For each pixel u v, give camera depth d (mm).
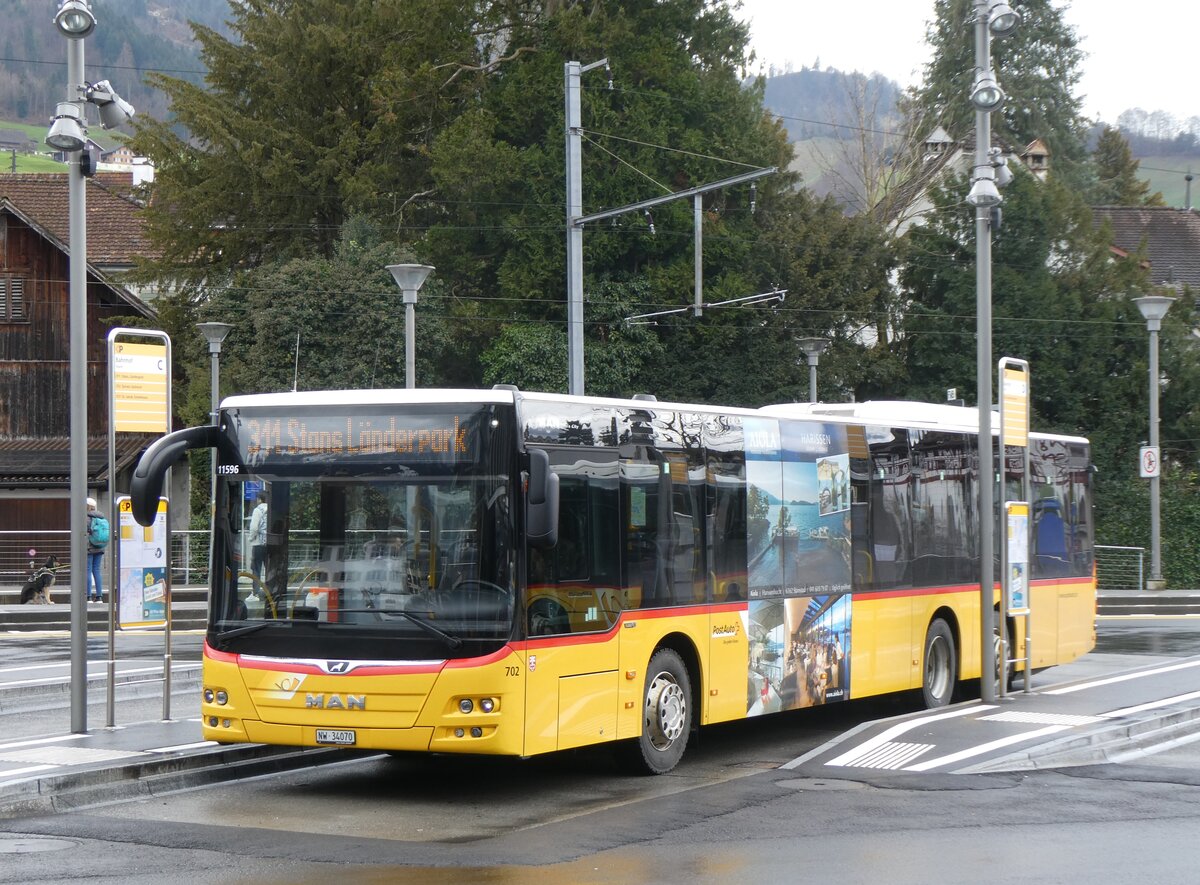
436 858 9367
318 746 11258
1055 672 21953
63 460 43469
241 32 48344
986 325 17156
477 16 47656
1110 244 45219
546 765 13461
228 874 8867
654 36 45938
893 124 64750
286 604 11445
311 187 45594
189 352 42344
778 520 14594
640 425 12750
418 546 11219
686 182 44781
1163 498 39312
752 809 11234
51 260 45844
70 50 14227
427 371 41219
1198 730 15930
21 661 22469
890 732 14875
